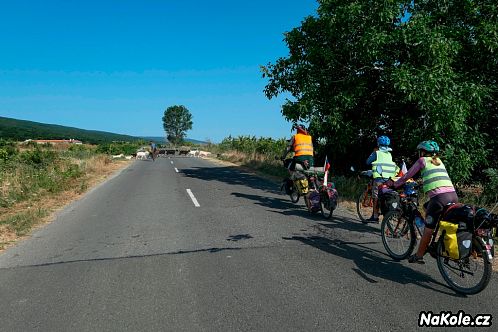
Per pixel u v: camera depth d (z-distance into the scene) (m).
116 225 7.67
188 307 3.92
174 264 5.23
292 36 13.38
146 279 4.70
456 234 4.21
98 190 12.85
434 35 10.20
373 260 5.37
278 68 14.09
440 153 10.22
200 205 9.80
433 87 9.78
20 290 4.44
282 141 27.19
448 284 4.43
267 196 11.30
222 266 5.13
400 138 11.78
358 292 4.26
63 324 3.62
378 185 7.09
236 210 9.09
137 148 52.03
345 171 14.13
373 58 11.30
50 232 7.20
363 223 7.68
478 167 11.91
